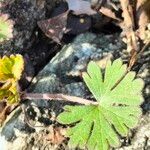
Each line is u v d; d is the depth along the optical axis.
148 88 0.11
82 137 0.10
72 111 0.10
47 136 0.11
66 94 0.12
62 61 0.12
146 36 0.12
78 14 0.13
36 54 0.13
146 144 0.10
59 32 0.13
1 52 0.12
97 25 0.13
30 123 0.11
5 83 0.11
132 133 0.10
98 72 0.10
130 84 0.10
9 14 0.12
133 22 0.12
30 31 0.13
